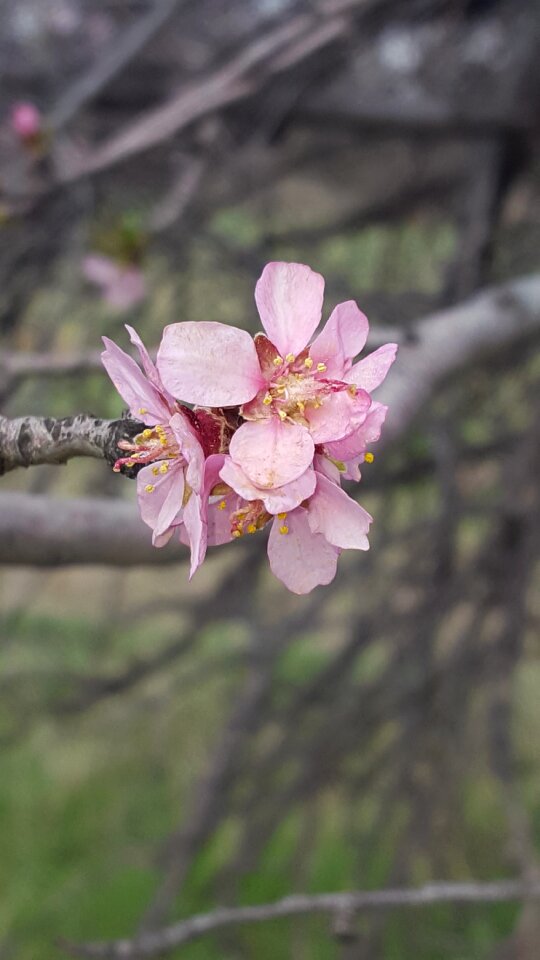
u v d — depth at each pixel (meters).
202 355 1.16
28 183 3.13
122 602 6.30
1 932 5.91
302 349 1.19
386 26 4.29
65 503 1.78
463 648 4.56
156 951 2.29
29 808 6.92
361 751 4.88
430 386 2.44
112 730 6.38
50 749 7.42
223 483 1.19
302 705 4.92
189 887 5.45
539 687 6.42
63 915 5.95
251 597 4.95
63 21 4.48
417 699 4.56
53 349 3.85
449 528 4.39
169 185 4.14
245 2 4.64
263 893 5.80
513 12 4.56
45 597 7.25
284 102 4.01
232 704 5.87
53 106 4.11
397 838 4.84
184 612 5.12
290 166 4.94
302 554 1.18
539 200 5.29
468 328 2.60
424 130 4.38
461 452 4.78
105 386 3.82
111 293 3.61
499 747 4.28
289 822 6.39
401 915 4.66
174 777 6.68
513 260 4.94
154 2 4.24
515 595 4.43
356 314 1.20
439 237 5.80
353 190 5.78
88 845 6.56
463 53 4.84
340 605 6.48
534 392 4.89
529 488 4.51
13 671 4.99
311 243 4.97
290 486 1.11
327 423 1.15
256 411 1.16
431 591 4.62
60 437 1.23
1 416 1.27
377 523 5.08
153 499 1.19
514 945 3.67
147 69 4.42
